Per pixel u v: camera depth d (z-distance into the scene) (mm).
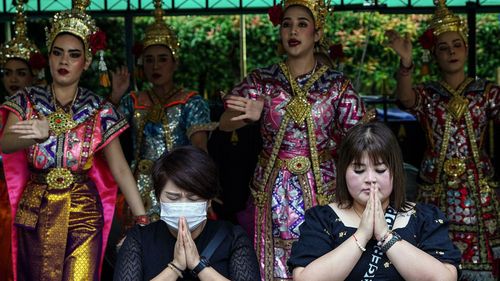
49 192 4543
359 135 3330
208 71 10961
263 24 10938
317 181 4797
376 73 10930
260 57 10930
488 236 5641
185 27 11062
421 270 3191
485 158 5707
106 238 4730
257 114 4539
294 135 4824
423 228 3385
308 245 3350
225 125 4785
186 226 3264
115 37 10602
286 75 4871
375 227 3213
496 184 5734
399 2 7242
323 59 5512
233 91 4895
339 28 10914
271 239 4824
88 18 4691
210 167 3348
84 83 10289
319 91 4828
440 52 5652
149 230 3484
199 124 5844
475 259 5613
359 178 3324
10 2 7324
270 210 4836
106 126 4660
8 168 4641
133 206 4738
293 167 4801
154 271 3395
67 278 4488
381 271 3275
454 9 7219
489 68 11047
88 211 4609
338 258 3199
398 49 5383
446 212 5652
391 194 3406
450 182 5621
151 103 5922
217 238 3424
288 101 4824
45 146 4539
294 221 4777
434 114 5660
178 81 10938
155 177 3355
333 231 3379
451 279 3232
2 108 4535
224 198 6715
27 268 4570
